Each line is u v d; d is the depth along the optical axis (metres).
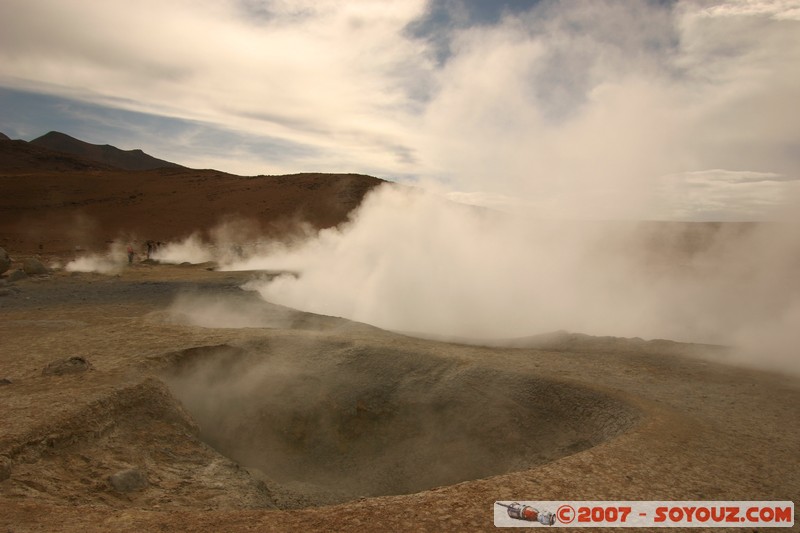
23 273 26.44
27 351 12.54
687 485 6.84
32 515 5.70
